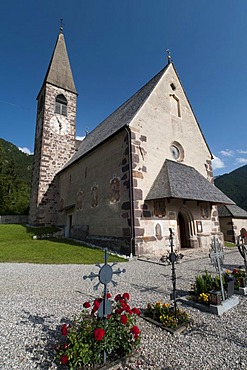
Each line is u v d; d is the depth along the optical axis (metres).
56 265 9.72
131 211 11.95
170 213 13.51
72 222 19.38
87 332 3.05
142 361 3.10
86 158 18.12
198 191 13.23
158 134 14.62
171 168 13.73
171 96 16.84
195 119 18.28
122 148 13.48
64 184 22.66
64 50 29.09
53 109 25.80
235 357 3.18
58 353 3.09
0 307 5.08
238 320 4.38
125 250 11.95
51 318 4.50
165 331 3.94
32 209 24.88
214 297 4.88
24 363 3.05
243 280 6.15
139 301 5.39
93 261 10.48
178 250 13.38
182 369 2.94
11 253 12.23
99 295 5.88
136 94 18.95
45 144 24.48
